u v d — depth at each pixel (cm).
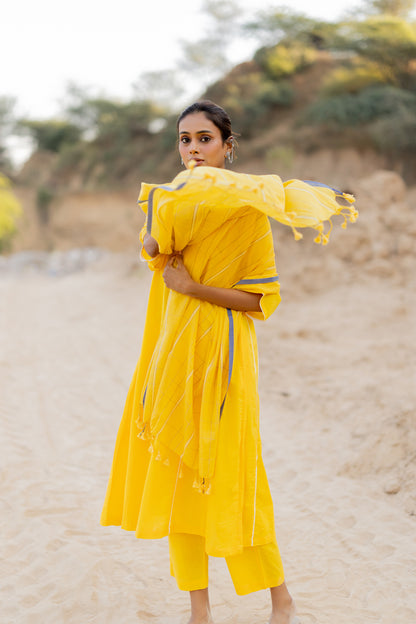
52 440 494
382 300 936
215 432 222
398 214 1115
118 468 254
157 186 207
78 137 7562
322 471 430
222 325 229
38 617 260
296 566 306
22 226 6050
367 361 684
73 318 1176
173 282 229
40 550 315
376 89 4231
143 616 260
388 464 413
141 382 246
